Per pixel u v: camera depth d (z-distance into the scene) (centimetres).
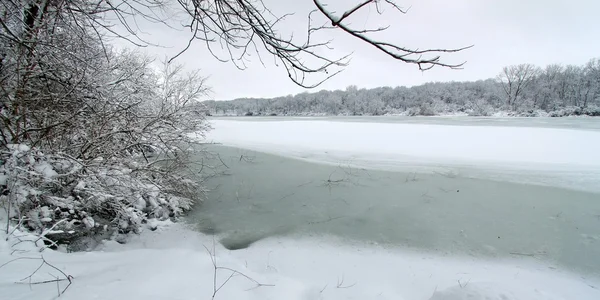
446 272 399
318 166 954
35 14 380
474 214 597
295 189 743
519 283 372
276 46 202
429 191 724
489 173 857
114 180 464
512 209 618
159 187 518
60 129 446
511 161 985
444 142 1345
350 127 2011
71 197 440
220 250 453
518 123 2516
